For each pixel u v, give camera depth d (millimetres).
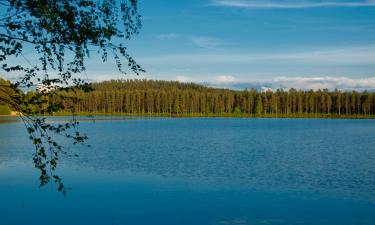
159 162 31609
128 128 83812
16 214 16297
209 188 21500
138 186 21812
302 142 51469
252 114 176000
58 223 15258
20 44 6621
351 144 48688
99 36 6926
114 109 177875
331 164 31031
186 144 48094
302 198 19391
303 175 25766
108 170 27188
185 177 24734
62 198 18953
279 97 181000
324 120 135625
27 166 28406
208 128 84438
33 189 20703
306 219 16031
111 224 15211
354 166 29891
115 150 40594
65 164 29766
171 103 178000
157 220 15750
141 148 42844
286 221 15766
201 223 15375
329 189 21438
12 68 6652
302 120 135250
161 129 80688
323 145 47406
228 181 23594
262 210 17172
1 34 6523
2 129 75812
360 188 21719
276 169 28281
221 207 17672
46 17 6414
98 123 107312
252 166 29688
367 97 162875
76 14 6836
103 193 20062
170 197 19359
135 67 7309
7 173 25312
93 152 38469
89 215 16281
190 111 179000
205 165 30047
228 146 45688
